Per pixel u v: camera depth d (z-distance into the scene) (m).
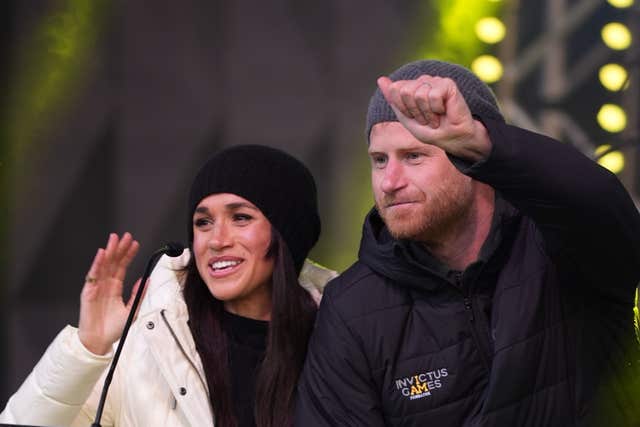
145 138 12.32
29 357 12.40
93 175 12.36
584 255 4.52
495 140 4.16
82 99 12.30
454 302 5.06
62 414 5.61
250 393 5.99
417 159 4.95
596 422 4.81
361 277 5.27
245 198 5.98
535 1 11.22
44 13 12.23
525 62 11.21
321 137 12.11
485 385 4.99
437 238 5.07
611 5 11.02
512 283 4.92
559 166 4.22
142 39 12.27
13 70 12.23
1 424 4.84
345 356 5.13
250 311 6.14
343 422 5.11
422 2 11.72
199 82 12.27
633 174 10.35
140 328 5.98
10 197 12.35
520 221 5.02
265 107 12.19
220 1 12.23
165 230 12.32
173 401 5.90
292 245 6.14
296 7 12.15
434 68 5.11
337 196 12.02
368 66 11.97
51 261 12.42
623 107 10.61
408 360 5.06
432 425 5.03
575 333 4.85
